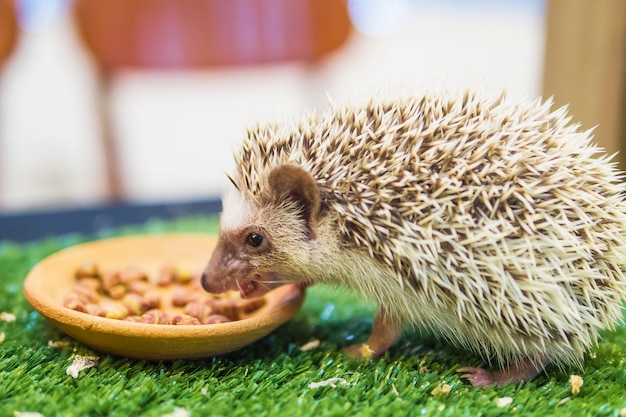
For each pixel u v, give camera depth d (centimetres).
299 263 29
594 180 28
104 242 36
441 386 28
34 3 96
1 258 42
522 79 90
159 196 75
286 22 67
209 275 30
